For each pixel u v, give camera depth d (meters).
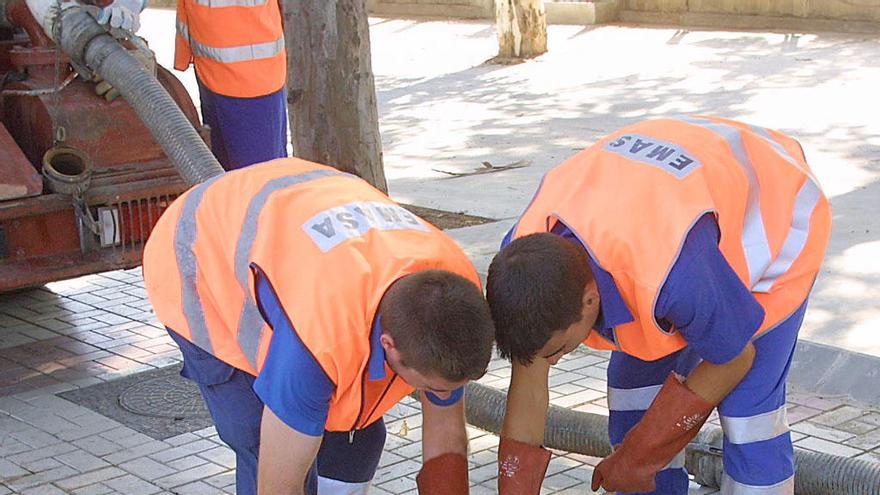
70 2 5.32
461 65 17.39
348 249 2.70
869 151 10.05
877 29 18.05
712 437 4.12
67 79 5.46
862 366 5.10
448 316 2.47
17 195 5.17
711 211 2.92
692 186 2.97
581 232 2.95
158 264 3.19
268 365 2.68
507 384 5.28
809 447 4.50
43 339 6.14
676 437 3.16
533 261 2.74
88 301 6.82
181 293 3.11
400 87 15.61
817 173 9.26
